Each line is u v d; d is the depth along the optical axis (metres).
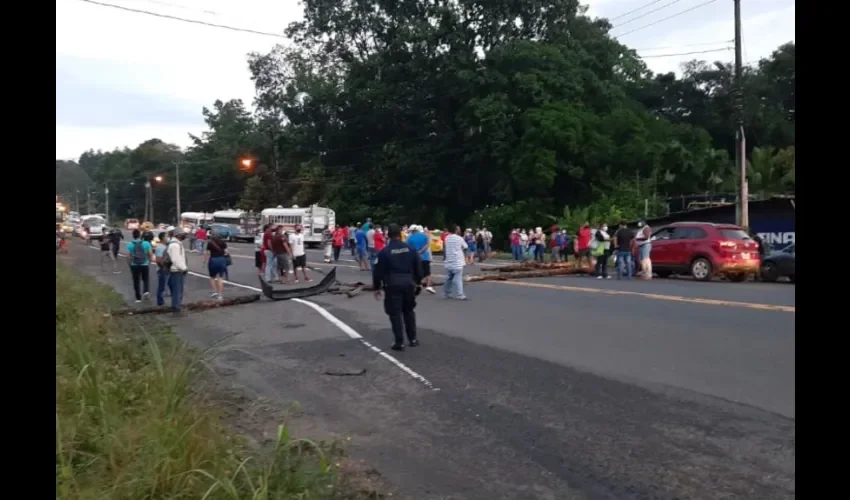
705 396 7.56
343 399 7.93
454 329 12.41
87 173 173.38
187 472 4.38
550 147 46.72
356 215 58.94
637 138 46.91
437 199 57.25
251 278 25.56
